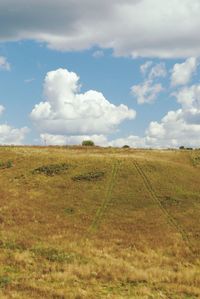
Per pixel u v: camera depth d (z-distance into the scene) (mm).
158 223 55469
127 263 38188
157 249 44844
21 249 38719
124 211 60344
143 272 34969
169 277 34781
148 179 74312
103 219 56688
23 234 44719
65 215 57875
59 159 86875
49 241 43156
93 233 50188
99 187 70438
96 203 63344
